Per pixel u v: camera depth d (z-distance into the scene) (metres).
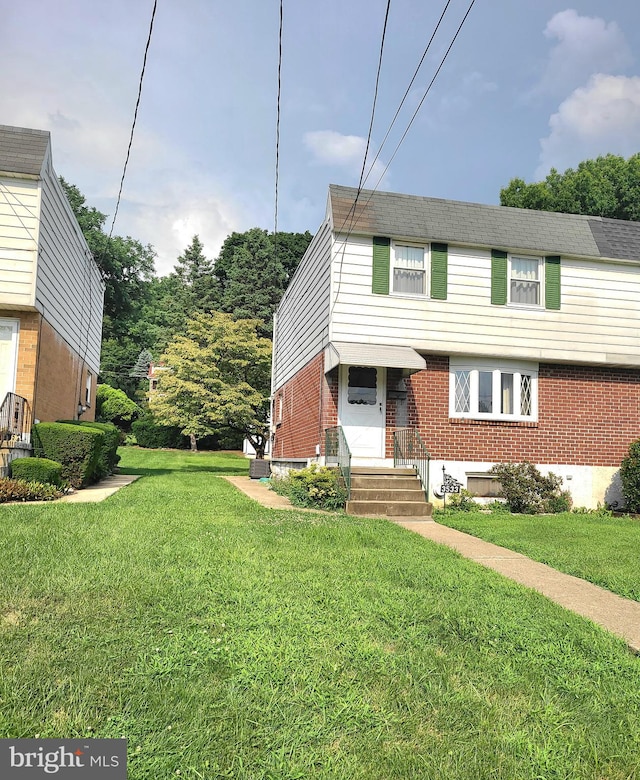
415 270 13.05
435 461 12.83
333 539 7.77
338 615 4.82
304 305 15.96
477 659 4.23
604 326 13.71
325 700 3.50
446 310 12.98
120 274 40.66
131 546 6.56
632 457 12.92
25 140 12.49
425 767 2.96
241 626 4.46
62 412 15.88
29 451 12.31
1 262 12.08
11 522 7.74
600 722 3.50
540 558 7.71
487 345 13.11
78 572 5.45
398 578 6.05
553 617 5.21
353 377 12.70
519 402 13.41
